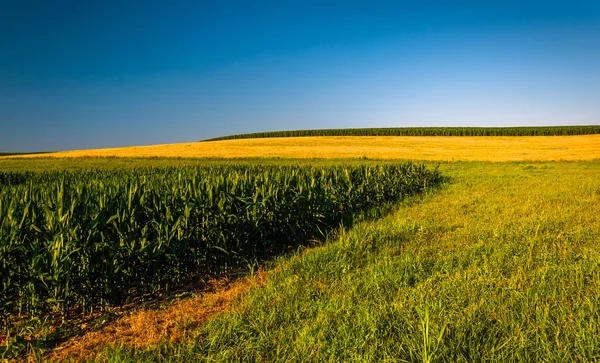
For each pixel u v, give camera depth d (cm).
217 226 695
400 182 1655
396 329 391
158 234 595
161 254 584
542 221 930
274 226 821
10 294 503
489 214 1070
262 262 734
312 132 11800
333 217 1027
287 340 384
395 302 458
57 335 444
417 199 1432
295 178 1077
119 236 561
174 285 615
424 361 321
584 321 388
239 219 721
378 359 338
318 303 468
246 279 631
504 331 380
